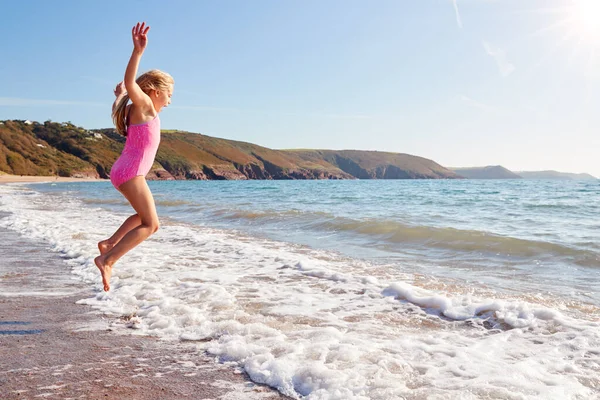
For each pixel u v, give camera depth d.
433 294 4.37
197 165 180.00
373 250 7.60
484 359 2.82
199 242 8.06
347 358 2.76
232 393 2.38
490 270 5.91
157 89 3.43
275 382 2.48
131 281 4.92
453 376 2.55
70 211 15.20
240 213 13.80
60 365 2.72
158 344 3.12
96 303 4.13
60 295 4.42
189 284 4.78
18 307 4.00
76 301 4.21
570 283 5.14
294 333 3.29
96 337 3.25
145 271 5.59
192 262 6.24
